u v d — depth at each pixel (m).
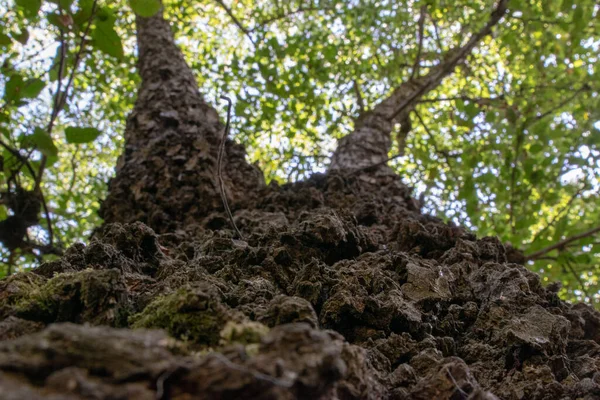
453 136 7.29
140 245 2.00
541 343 1.56
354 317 1.56
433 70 6.07
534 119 5.98
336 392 1.01
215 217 2.93
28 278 1.48
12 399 0.68
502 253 2.49
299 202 3.20
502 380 1.49
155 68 4.72
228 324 1.10
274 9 7.84
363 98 8.07
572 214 7.15
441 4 6.81
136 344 0.87
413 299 1.77
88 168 9.11
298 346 0.91
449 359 1.35
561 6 5.36
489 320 1.76
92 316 1.24
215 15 8.86
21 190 4.18
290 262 1.91
